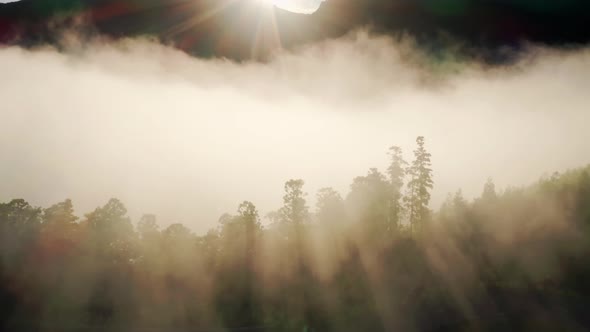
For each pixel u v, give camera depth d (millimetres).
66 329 57719
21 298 65062
